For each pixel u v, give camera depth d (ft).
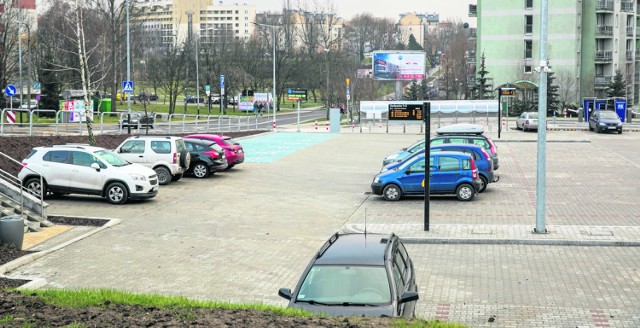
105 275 52.26
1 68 220.23
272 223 71.41
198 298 46.50
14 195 68.59
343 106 311.47
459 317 42.70
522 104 284.82
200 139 106.63
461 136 102.63
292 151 143.13
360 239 38.96
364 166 119.55
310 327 30.94
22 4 274.16
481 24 300.40
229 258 57.47
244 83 327.26
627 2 306.14
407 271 38.52
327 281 34.96
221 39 427.74
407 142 164.66
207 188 93.76
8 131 139.54
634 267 53.57
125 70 294.46
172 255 58.29
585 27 294.66
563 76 287.69
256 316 33.83
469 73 378.53
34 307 35.35
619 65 302.66
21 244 58.95
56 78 228.02
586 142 159.02
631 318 42.04
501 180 101.86
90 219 70.54
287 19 482.69
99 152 81.76
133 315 34.12
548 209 78.38
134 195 79.51
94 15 265.13
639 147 147.54
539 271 52.95
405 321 32.07
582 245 61.00
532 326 40.88
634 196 86.33
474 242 62.18
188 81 312.29
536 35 290.76
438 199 85.56
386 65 291.38
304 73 380.99
